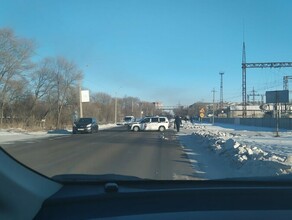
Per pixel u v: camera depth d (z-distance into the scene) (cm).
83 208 353
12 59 5534
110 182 448
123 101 16512
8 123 5631
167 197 383
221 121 11088
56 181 425
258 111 12950
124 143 2792
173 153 2020
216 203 370
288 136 3606
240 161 1503
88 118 4709
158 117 5228
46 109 6481
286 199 385
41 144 2692
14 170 318
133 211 351
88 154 1930
